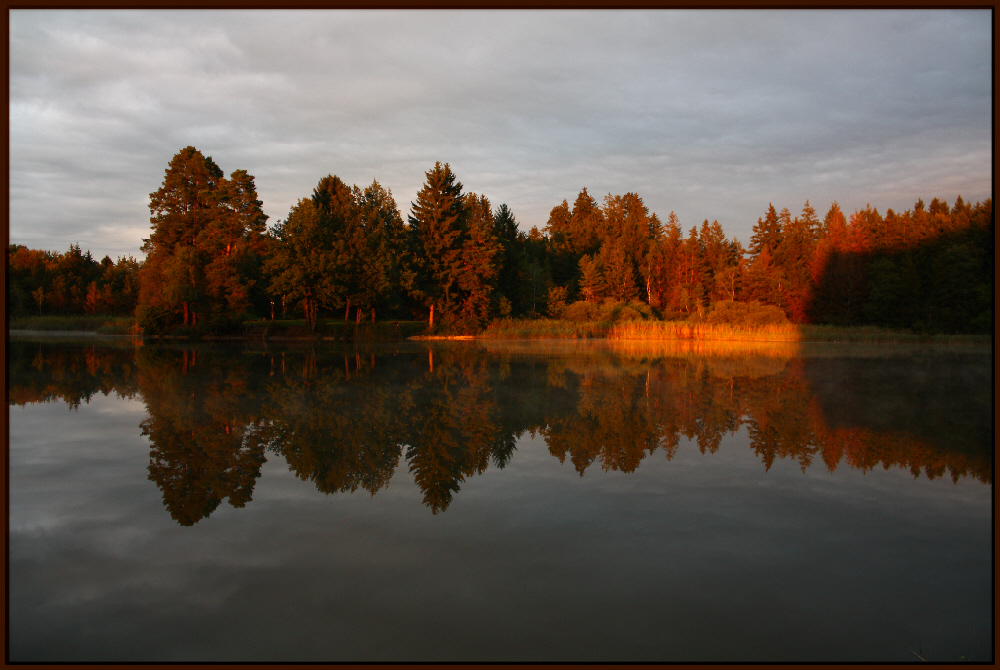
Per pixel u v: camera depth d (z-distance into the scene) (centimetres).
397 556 506
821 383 1666
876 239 6438
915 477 744
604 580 468
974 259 5097
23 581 461
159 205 4816
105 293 6981
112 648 378
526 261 6775
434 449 870
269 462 795
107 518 590
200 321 4350
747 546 534
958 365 2283
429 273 5219
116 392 1414
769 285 6738
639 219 10238
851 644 389
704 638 393
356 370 1997
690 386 1587
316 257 4428
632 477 736
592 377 1798
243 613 417
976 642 390
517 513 609
